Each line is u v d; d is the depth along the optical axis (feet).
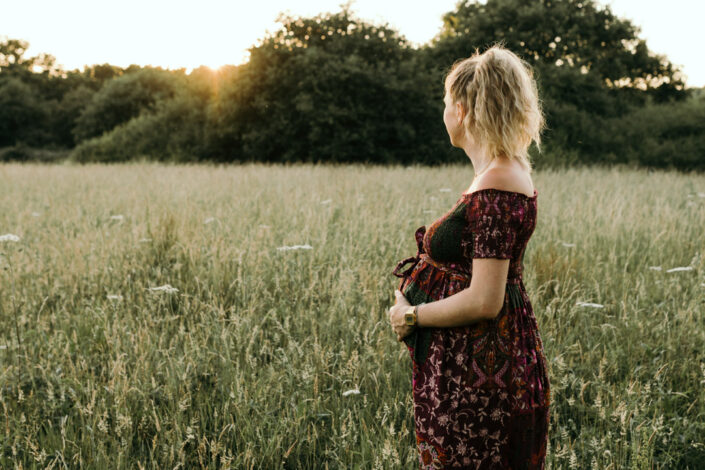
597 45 104.06
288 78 78.48
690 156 76.54
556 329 11.62
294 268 15.28
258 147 81.00
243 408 9.02
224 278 14.67
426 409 5.98
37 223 22.11
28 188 35.58
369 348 10.36
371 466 8.27
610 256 15.72
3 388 9.89
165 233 18.13
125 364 10.12
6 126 188.24
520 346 5.78
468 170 48.83
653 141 81.25
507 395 5.69
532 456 5.90
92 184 37.01
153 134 100.27
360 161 76.79
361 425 8.70
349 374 9.74
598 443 8.34
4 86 193.16
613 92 103.24
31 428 8.67
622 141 81.92
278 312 12.91
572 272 14.76
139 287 14.26
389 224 19.89
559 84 87.66
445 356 5.82
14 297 12.46
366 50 82.38
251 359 10.25
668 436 8.75
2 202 28.55
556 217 21.90
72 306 13.56
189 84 100.89
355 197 25.95
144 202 25.43
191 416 9.02
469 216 5.45
